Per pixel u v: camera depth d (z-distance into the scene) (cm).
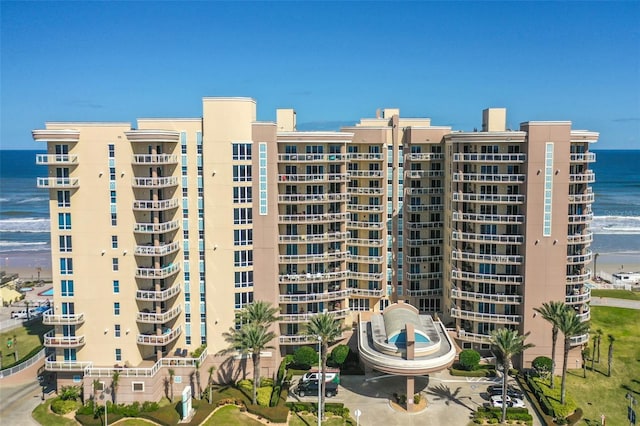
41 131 6781
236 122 7288
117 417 6506
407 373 6706
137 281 7169
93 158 6988
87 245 7100
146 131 6844
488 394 7131
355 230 8862
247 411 6738
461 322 8281
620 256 16025
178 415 6519
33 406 6988
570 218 7625
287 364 7962
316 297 7969
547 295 7625
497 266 7925
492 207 7912
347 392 7300
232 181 7375
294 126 8988
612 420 6550
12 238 18188
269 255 7594
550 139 7400
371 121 9262
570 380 7488
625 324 9706
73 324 7144
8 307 11262
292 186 8006
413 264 8781
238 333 6881
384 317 8075
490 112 8362
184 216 7462
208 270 7481
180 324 7606
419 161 8600
